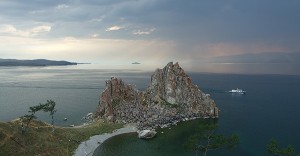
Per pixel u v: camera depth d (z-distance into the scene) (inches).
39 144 5531.5
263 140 6835.6
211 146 4763.8
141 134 6904.5
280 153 4069.9
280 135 7308.1
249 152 5949.8
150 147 6269.7
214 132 7504.9
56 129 6402.6
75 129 6894.7
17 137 5393.7
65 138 6186.0
